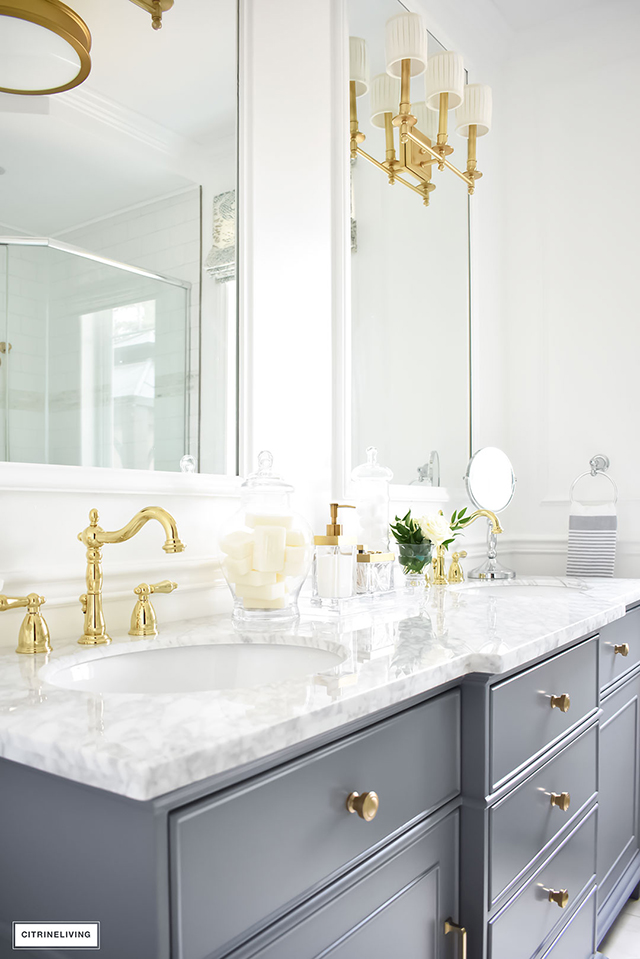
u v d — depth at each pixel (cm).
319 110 181
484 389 267
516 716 118
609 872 182
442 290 242
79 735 63
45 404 110
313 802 75
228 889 64
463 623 130
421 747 97
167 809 59
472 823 107
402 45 191
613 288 264
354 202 197
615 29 267
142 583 114
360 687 80
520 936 120
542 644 117
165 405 132
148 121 130
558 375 273
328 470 180
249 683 112
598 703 162
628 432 259
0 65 106
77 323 116
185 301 137
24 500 106
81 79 113
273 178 162
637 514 255
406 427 218
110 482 118
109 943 60
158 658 106
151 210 131
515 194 283
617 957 177
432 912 100
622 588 198
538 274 278
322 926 76
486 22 271
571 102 275
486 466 243
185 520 134
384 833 88
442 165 218
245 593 123
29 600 97
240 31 154
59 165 114
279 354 162
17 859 69
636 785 205
